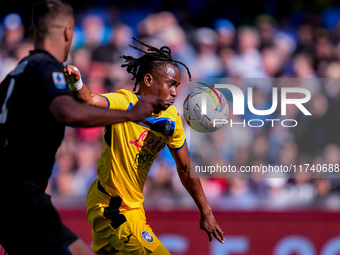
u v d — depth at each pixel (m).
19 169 10.18
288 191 25.33
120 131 13.23
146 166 13.66
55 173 24.78
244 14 34.53
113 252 14.19
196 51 30.80
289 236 21.31
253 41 31.69
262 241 21.28
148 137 13.37
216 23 32.47
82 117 9.61
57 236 10.41
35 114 10.07
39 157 10.30
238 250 21.14
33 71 10.09
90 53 29.50
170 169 24.94
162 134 13.50
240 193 24.92
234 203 23.72
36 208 10.18
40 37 10.51
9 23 31.64
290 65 31.30
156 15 31.72
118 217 13.40
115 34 30.12
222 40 31.56
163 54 13.50
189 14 33.62
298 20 34.19
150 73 13.33
